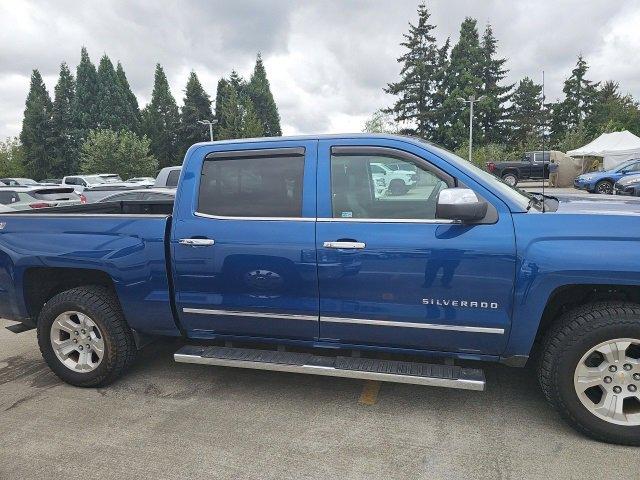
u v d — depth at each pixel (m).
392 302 2.93
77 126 68.94
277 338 3.32
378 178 3.01
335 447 2.82
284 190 3.15
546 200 3.51
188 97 67.94
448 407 3.24
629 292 2.79
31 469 2.71
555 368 2.76
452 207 2.60
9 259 3.76
